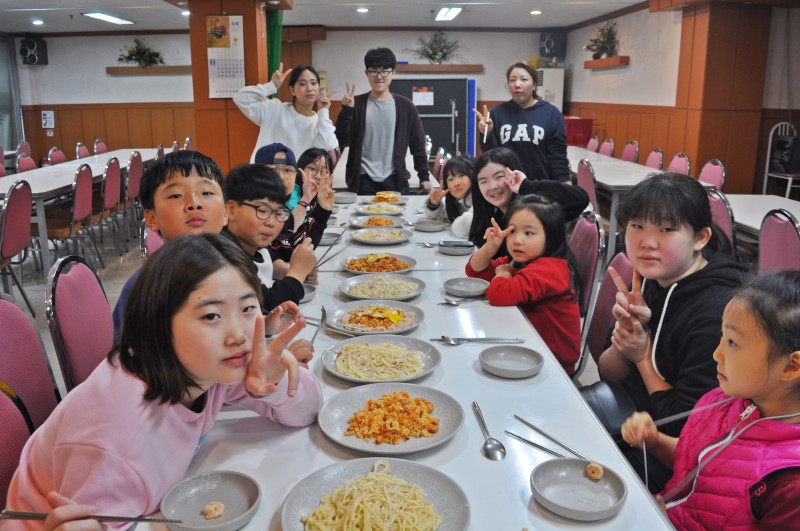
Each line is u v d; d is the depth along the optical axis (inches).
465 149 424.8
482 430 52.4
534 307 87.5
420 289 89.7
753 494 43.9
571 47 453.4
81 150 313.0
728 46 280.5
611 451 49.5
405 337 70.8
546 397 58.5
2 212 152.6
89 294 74.6
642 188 64.1
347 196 170.6
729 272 63.3
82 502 37.0
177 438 42.3
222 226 69.0
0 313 59.3
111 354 41.6
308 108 189.3
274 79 188.4
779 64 287.0
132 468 38.7
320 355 68.3
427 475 44.8
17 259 220.4
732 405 50.1
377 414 53.1
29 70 459.5
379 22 427.8
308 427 53.3
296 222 108.2
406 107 192.5
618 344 67.7
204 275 38.0
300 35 442.3
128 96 466.6
